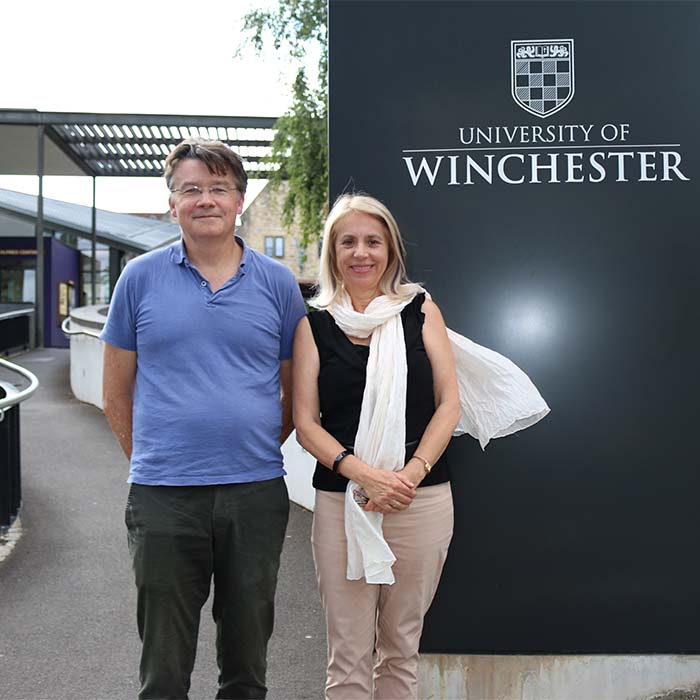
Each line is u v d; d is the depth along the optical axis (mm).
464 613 2793
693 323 2721
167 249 2277
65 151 18234
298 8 12781
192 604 2240
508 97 2707
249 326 2201
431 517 2254
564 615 2775
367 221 2283
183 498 2162
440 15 2707
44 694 2969
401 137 2723
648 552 2754
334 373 2234
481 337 2742
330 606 2289
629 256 2713
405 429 2207
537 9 2693
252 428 2180
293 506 5578
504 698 2807
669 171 2697
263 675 2303
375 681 2428
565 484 2754
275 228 29172
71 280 25047
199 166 2168
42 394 11195
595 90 2693
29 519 5203
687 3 2670
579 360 2734
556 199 2713
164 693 2201
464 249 2730
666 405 2729
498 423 2566
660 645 2766
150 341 2180
